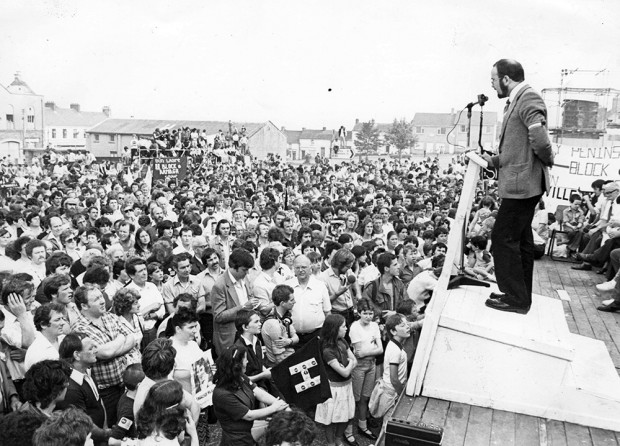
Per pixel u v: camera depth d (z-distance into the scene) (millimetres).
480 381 4730
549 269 10539
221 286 6965
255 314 6000
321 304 7293
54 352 5320
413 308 6867
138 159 32781
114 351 5488
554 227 12109
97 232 9648
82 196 16359
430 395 4855
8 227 11023
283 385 5609
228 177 27891
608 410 4441
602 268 10094
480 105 5281
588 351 5590
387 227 12789
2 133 59719
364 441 6988
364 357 6934
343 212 13078
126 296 5910
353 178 35312
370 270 8641
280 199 18922
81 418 3654
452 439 4172
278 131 72875
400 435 4090
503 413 4609
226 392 4914
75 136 78312
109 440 4688
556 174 13875
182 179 22391
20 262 8008
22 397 4852
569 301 7984
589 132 18234
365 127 86625
